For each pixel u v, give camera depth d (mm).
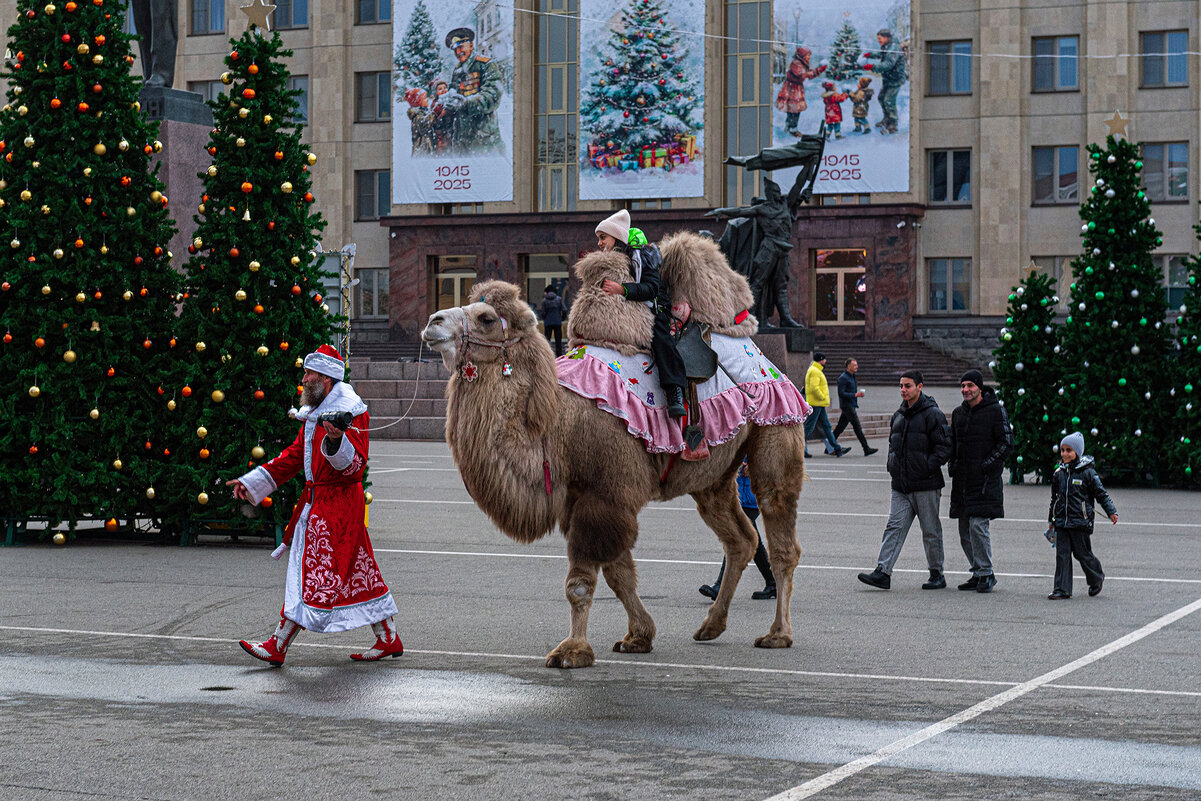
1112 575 13523
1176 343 25234
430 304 59531
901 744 7000
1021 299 24391
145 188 15922
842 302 56312
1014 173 54750
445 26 58844
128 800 6016
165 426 15547
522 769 6500
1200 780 6375
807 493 21906
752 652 9578
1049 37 54844
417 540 16094
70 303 15359
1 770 6477
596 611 11328
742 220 33188
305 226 15602
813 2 54812
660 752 6828
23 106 15203
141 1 21672
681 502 20656
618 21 56750
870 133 54688
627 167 56938
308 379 9078
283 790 6160
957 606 11672
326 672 8805
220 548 15273
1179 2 53375
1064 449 12203
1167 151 53844
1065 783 6309
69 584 12625
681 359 9359
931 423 12555
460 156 58969
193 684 8430
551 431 8914
